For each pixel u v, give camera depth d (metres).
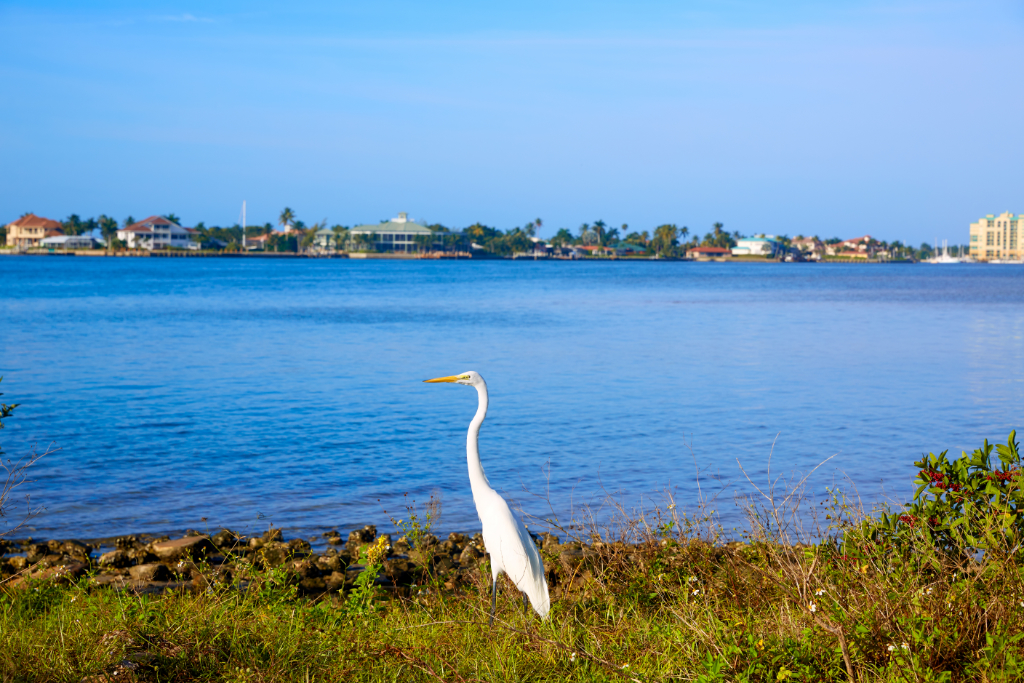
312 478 14.99
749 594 7.70
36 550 10.85
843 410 21.84
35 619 7.22
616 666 6.10
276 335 42.50
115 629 6.46
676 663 6.13
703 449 17.28
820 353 35.41
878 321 53.25
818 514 11.77
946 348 37.50
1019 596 6.04
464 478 15.05
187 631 6.54
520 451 17.11
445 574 9.83
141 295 77.44
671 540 9.41
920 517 7.49
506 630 6.84
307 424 19.81
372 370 29.80
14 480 14.40
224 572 9.54
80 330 43.94
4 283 96.50
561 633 6.75
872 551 7.61
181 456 16.45
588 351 36.16
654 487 14.19
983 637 5.86
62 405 22.05
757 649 6.00
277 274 136.88
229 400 23.17
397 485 14.60
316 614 7.67
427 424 19.95
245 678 5.90
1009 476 7.26
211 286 95.94
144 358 32.47
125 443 17.53
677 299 79.38
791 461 16.16
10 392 24.09
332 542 11.65
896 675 5.52
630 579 8.55
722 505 12.77
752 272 183.00
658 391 25.19
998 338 42.12
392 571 9.84
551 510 12.71
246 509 13.22
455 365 31.27
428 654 6.44
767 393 24.77
